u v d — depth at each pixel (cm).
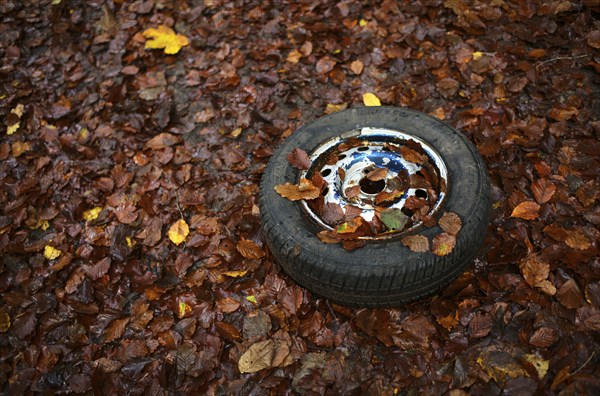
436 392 205
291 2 309
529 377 202
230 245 237
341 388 208
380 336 214
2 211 256
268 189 221
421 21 293
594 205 231
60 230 250
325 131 230
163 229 246
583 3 282
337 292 209
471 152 218
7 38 311
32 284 238
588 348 205
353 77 280
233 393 211
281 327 220
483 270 224
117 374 218
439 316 215
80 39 310
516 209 230
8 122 281
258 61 291
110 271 238
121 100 284
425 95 269
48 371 221
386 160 224
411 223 212
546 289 215
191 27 308
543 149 246
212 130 271
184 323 224
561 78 263
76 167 264
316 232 212
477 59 274
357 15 299
